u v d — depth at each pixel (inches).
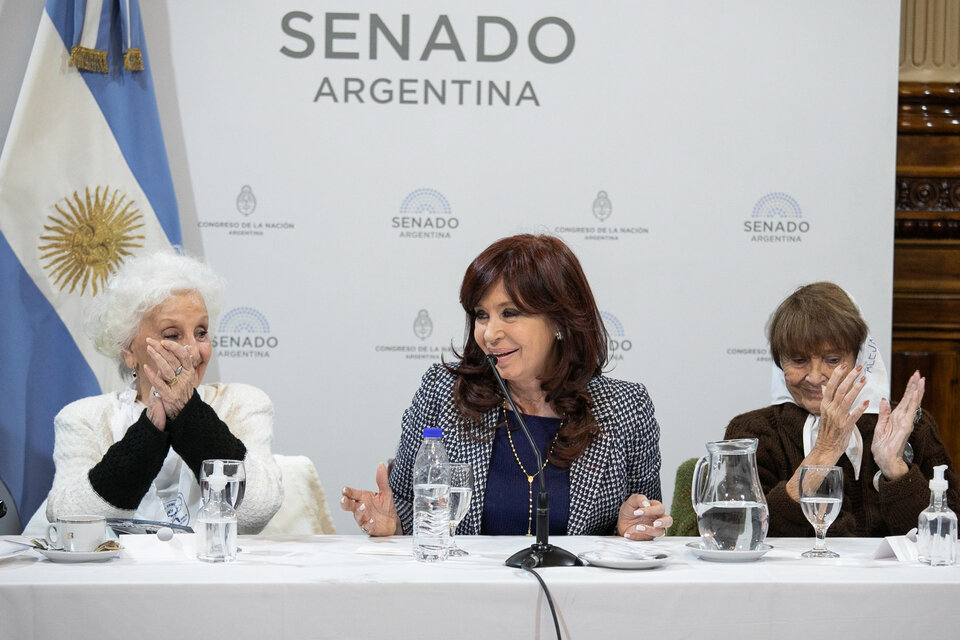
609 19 229.9
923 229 253.1
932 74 255.6
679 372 230.4
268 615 90.1
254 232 225.8
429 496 107.3
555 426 140.9
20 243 202.5
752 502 108.1
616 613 92.2
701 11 230.4
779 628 93.2
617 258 230.4
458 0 228.8
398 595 91.0
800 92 231.1
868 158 231.1
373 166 227.9
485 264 134.8
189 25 224.4
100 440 147.2
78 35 206.5
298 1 226.5
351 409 227.1
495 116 229.5
